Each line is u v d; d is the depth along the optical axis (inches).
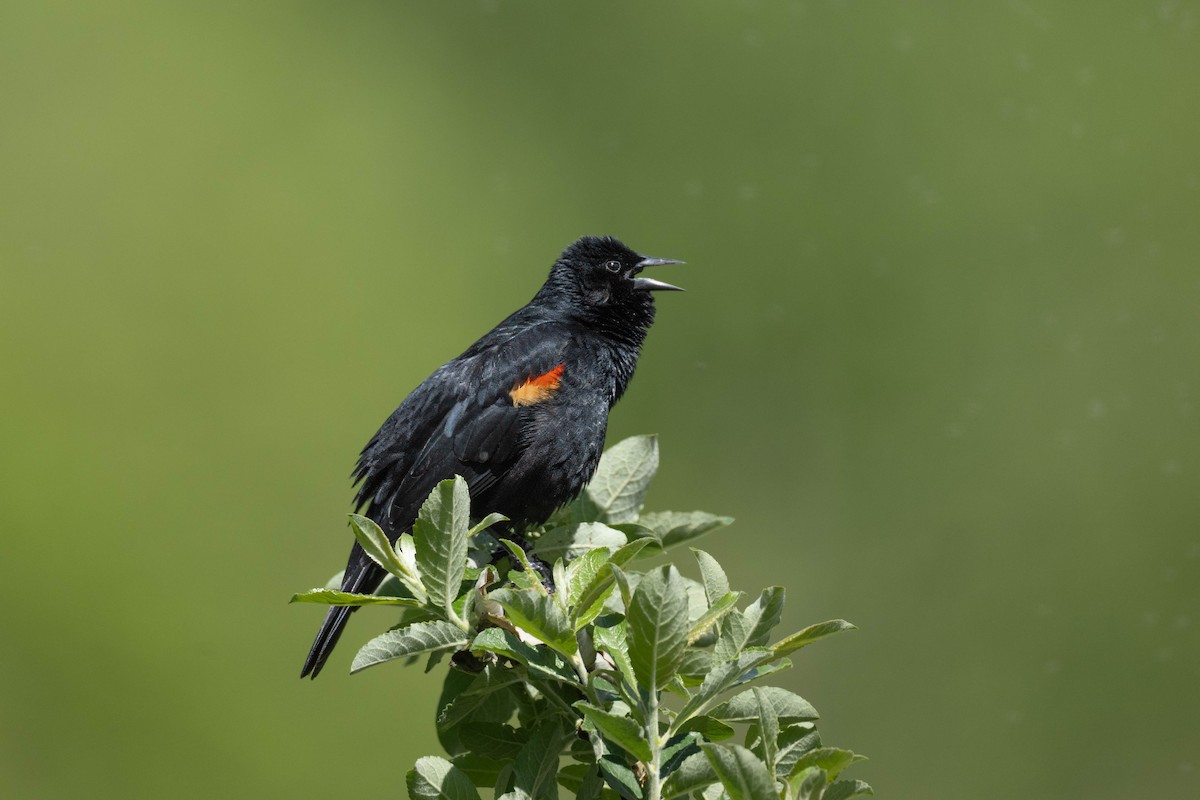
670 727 294.0
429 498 296.0
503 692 299.4
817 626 295.3
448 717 298.7
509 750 297.6
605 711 294.7
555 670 295.3
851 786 294.0
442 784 295.9
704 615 295.3
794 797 293.0
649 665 293.6
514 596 294.5
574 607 295.4
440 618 296.7
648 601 293.4
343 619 305.9
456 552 296.2
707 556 295.9
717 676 293.9
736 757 292.2
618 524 303.6
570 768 298.8
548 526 307.6
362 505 314.5
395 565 296.7
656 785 293.6
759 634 295.3
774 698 294.7
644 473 304.8
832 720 644.1
